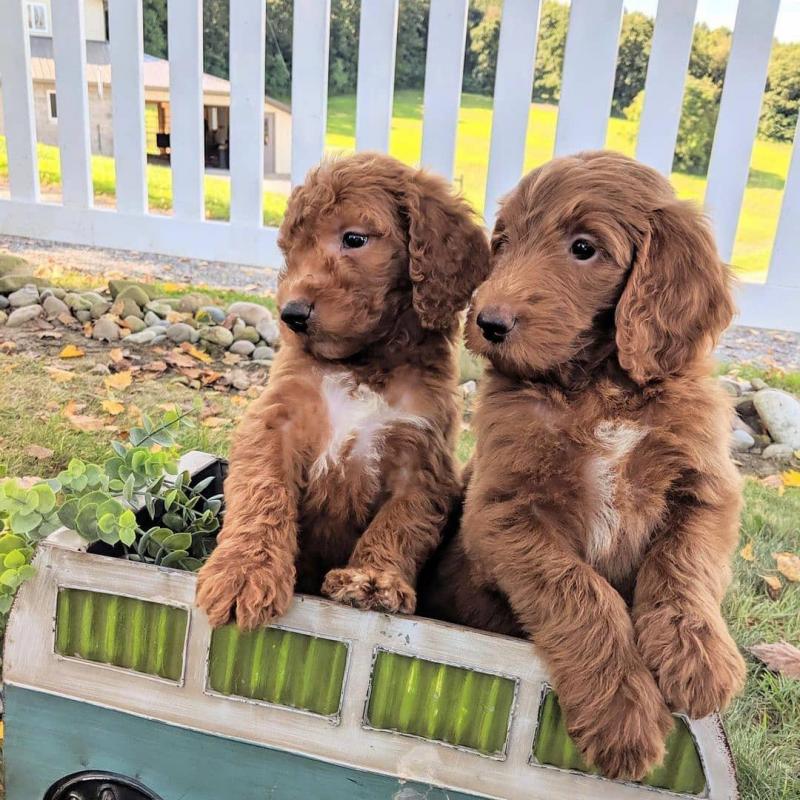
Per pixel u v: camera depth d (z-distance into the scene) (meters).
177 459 0.62
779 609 0.75
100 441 0.94
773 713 0.63
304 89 1.22
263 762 0.44
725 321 0.47
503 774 0.42
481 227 0.56
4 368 1.13
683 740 0.40
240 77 1.25
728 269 0.49
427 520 0.51
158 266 1.67
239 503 0.48
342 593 0.43
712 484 0.45
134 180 1.35
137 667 0.45
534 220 0.47
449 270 0.53
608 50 1.10
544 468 0.46
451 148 1.18
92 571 0.45
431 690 0.42
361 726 0.43
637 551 0.46
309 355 0.54
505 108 1.15
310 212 0.52
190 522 0.56
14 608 0.46
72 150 1.36
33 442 0.93
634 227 0.46
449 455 0.55
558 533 0.46
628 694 0.39
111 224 1.37
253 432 0.52
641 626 0.42
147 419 0.61
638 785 0.40
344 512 0.54
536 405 0.47
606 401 0.46
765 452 1.08
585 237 0.45
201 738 0.45
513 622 0.49
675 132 1.11
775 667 0.67
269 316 1.32
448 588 0.54
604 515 0.46
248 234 1.33
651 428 0.45
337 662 0.43
